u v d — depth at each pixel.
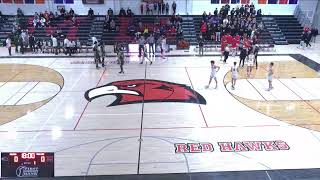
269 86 17.20
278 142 12.09
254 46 21.55
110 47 26.38
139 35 25.86
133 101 15.72
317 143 12.05
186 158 11.07
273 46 25.09
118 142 12.07
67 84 18.11
